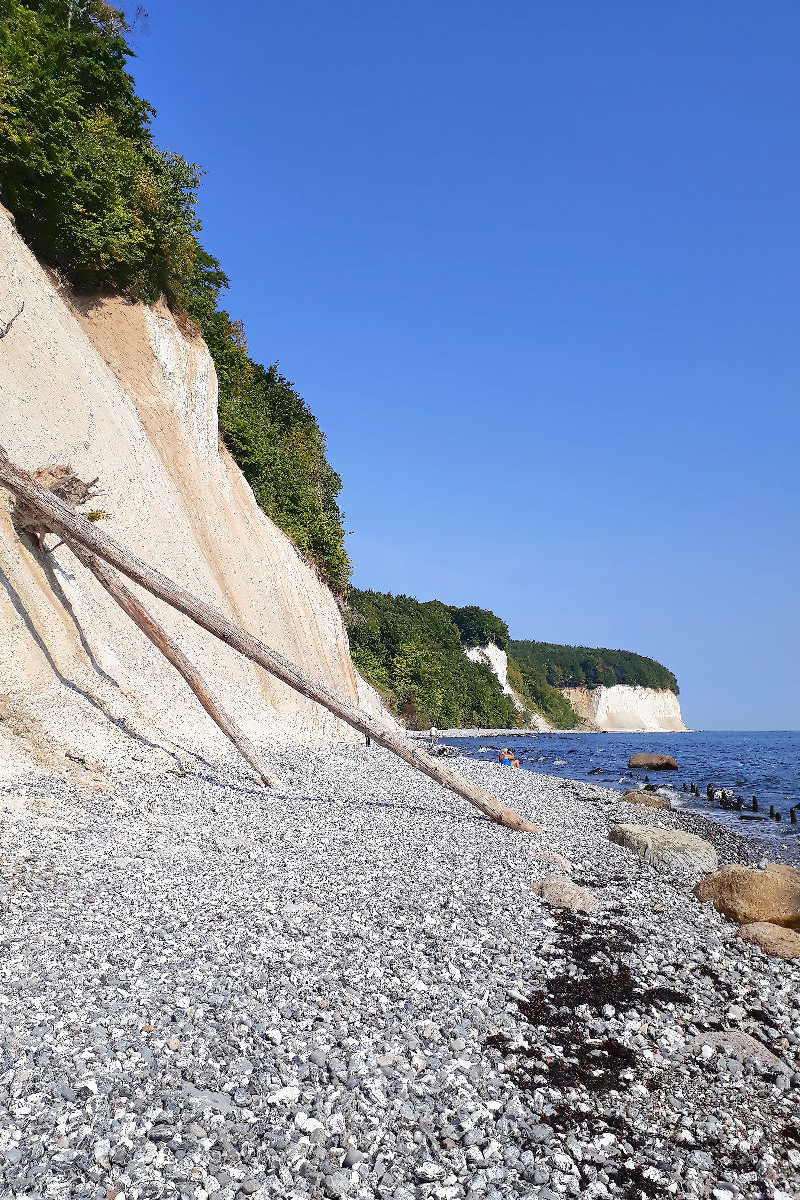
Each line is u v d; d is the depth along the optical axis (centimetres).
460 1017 696
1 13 2150
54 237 2350
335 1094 547
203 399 3109
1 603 1434
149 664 2008
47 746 1291
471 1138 518
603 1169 511
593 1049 673
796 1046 724
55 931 763
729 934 1046
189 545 2552
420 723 10031
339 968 767
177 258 2847
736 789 3762
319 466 5109
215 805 1396
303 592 3916
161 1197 430
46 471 1602
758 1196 497
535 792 2614
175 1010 641
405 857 1237
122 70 2597
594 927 1000
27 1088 507
